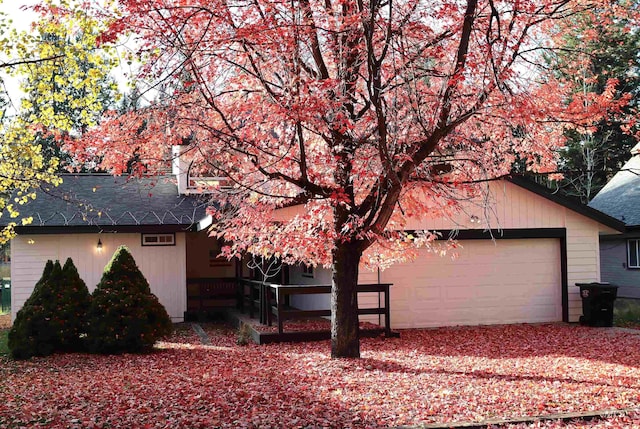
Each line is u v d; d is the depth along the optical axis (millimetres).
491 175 11039
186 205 19578
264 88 9602
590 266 18016
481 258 17562
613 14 10438
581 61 11156
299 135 9305
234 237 10953
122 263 13766
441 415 7590
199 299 19891
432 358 11875
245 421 7277
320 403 8172
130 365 11891
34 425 7340
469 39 9680
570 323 17672
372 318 16766
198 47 8508
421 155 9398
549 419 7312
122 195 19984
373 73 9062
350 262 11242
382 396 8555
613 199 24531
